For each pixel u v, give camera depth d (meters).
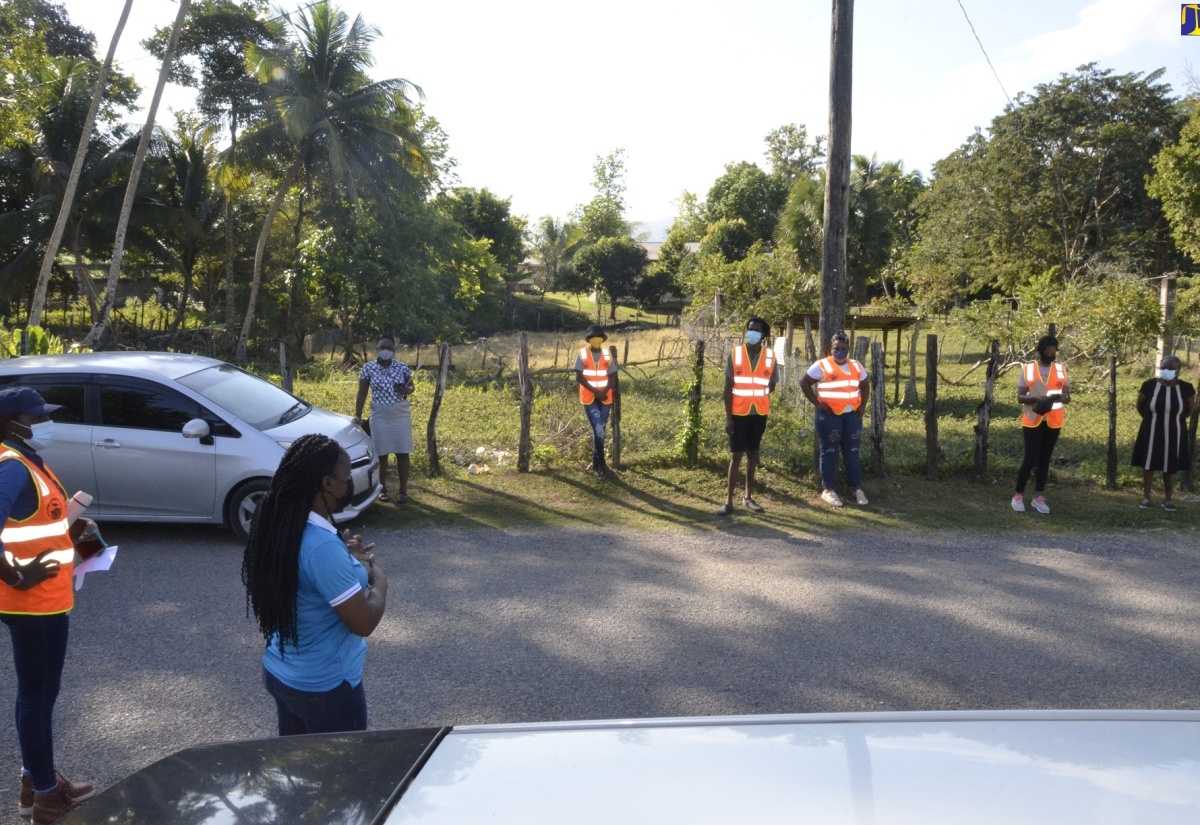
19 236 29.55
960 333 30.19
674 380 19.08
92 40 38.66
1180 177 23.84
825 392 8.92
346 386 18.78
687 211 74.44
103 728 4.48
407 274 30.06
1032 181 35.22
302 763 1.71
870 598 6.29
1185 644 5.48
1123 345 18.77
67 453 7.38
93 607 6.12
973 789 1.41
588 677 5.04
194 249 33.69
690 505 8.98
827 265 10.07
